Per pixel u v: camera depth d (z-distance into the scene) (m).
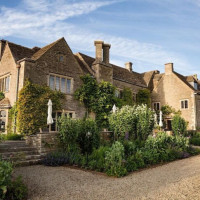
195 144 17.77
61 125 10.24
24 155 8.97
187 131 19.61
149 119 12.94
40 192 5.27
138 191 5.31
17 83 15.50
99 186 5.81
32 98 14.84
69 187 5.72
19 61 15.58
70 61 18.39
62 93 16.98
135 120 12.98
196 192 5.12
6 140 13.56
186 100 26.39
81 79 18.97
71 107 17.70
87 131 10.65
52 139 10.11
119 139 11.98
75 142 10.43
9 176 4.71
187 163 9.73
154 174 7.32
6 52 17.95
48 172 7.50
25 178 6.60
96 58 21.17
